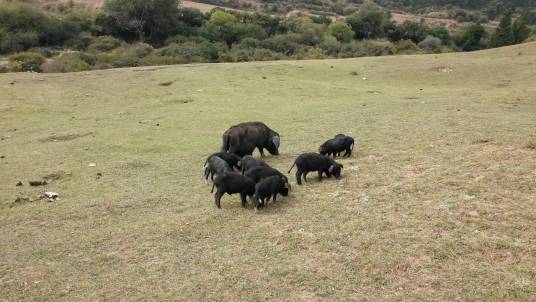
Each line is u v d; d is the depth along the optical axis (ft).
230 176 32.22
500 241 24.17
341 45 201.77
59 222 32.40
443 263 22.85
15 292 23.72
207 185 38.19
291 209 30.96
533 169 32.58
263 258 24.88
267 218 29.89
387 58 119.14
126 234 29.45
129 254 26.84
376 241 25.29
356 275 22.58
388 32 247.09
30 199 36.96
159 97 79.82
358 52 190.49
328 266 23.52
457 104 63.46
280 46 189.67
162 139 54.85
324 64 111.14
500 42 210.59
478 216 26.89
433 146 41.93
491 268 22.20
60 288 23.90
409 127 50.70
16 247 28.84
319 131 53.88
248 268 24.04
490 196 29.27
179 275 24.06
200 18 223.10
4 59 143.02
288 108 69.15
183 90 83.82
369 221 27.68
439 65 105.40
